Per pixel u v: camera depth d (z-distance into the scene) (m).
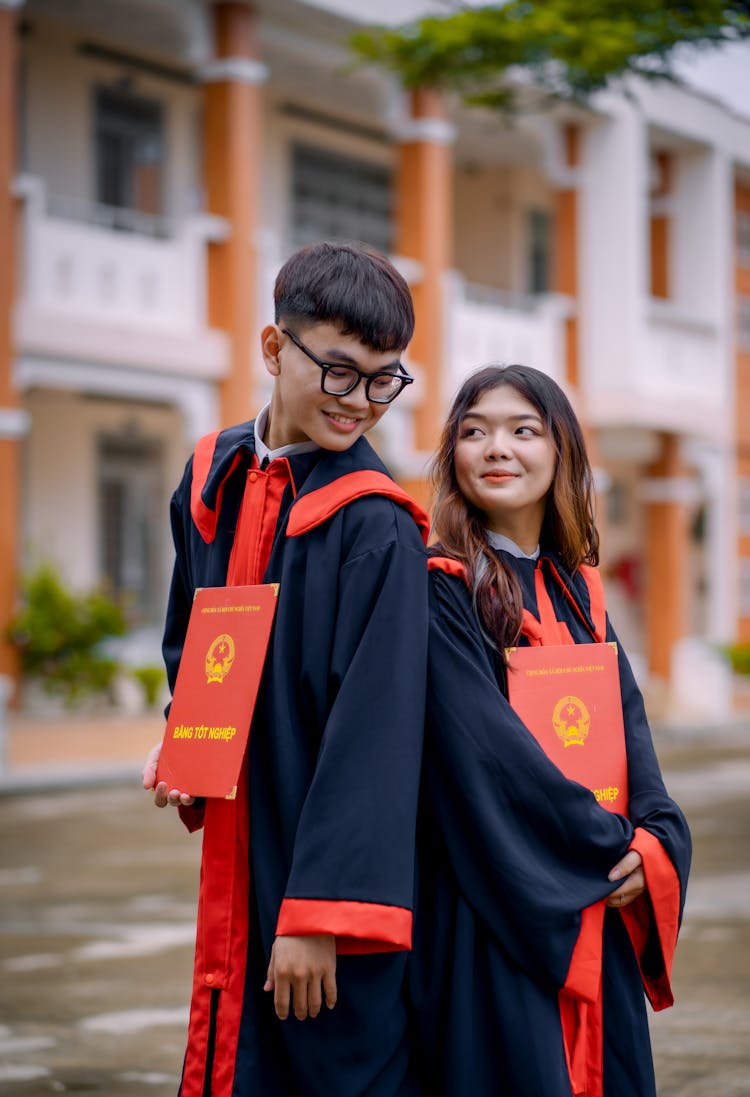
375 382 3.08
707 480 27.59
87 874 10.75
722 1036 5.93
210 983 3.10
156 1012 6.51
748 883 9.99
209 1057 3.11
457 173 27.16
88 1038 6.05
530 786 3.04
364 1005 2.98
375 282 3.04
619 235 24.50
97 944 8.12
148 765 3.29
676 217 27.70
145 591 21.77
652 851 3.09
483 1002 3.05
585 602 3.39
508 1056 3.00
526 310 25.95
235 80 18.98
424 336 21.25
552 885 3.01
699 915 8.78
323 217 23.97
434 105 21.42
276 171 23.02
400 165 21.52
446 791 3.10
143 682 18.62
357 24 19.88
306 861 2.90
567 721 3.18
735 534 28.45
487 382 3.35
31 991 6.96
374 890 2.88
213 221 18.84
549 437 3.33
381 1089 3.01
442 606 3.19
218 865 3.13
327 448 3.12
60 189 19.94
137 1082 5.39
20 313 16.70
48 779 16.11
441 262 21.56
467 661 3.12
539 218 27.58
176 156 21.33
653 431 26.05
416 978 3.09
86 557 20.94
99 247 17.66
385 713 2.97
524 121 24.14
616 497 30.45
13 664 17.17
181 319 18.61
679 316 25.78
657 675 26.73
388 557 3.05
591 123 24.66
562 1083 2.98
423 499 21.11
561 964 3.01
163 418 21.88
